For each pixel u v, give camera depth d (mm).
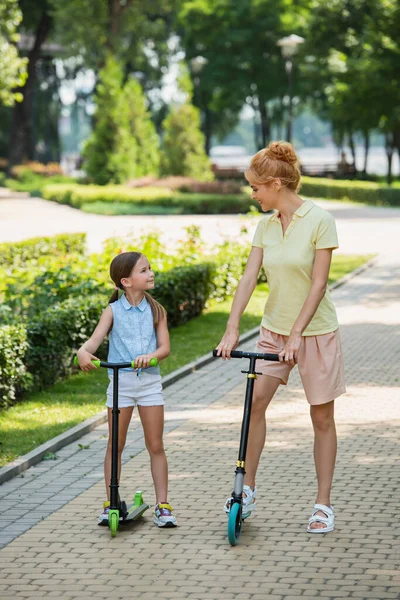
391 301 17078
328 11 53688
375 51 50844
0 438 8242
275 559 5469
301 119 169000
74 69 81250
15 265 20094
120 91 50094
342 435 8336
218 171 67438
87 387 10477
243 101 71375
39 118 81312
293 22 66938
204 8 67188
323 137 166500
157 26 65812
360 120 55094
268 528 5992
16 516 6340
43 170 70062
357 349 12727
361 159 112625
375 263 22969
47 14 66375
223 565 5398
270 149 5816
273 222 5938
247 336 13484
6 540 5879
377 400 9750
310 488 6812
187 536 5879
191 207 41500
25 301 12562
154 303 6180
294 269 5805
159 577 5250
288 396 9906
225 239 18891
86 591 5086
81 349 5980
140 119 52062
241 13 66625
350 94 52688
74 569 5391
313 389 5875
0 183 71438
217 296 16984
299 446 7953
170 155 49938
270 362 5930
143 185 47438
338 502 6469
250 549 5633
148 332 6102
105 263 15133
